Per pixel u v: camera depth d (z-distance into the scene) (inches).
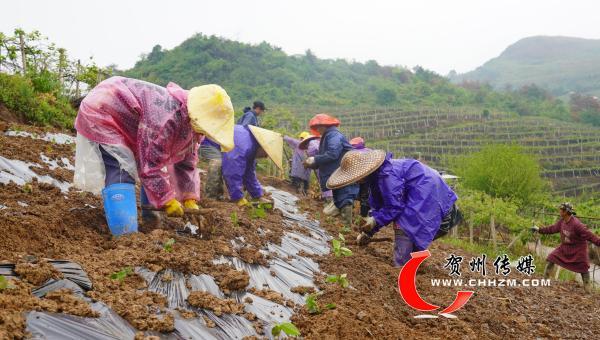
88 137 184.1
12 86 421.4
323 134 358.0
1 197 195.0
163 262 155.7
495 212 510.3
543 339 206.4
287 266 208.4
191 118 190.2
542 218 664.4
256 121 419.5
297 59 3774.6
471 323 203.6
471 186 733.9
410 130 2418.8
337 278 201.2
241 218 246.2
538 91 4077.3
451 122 2566.4
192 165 216.4
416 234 251.3
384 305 196.5
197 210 202.7
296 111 2650.1
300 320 160.2
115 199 182.2
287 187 509.7
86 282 131.4
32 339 101.1
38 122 414.3
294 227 286.7
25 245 152.3
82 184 187.8
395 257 261.0
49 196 216.8
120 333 116.4
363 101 3282.5
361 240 277.9
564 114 3444.9
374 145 2022.6
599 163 1940.2
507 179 701.9
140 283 144.2
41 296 119.3
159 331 124.5
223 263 179.0
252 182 334.3
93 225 191.6
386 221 254.1
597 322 250.1
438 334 179.9
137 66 3398.1
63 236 169.9
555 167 1898.4
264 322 151.3
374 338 158.2
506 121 2551.7
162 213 221.1
